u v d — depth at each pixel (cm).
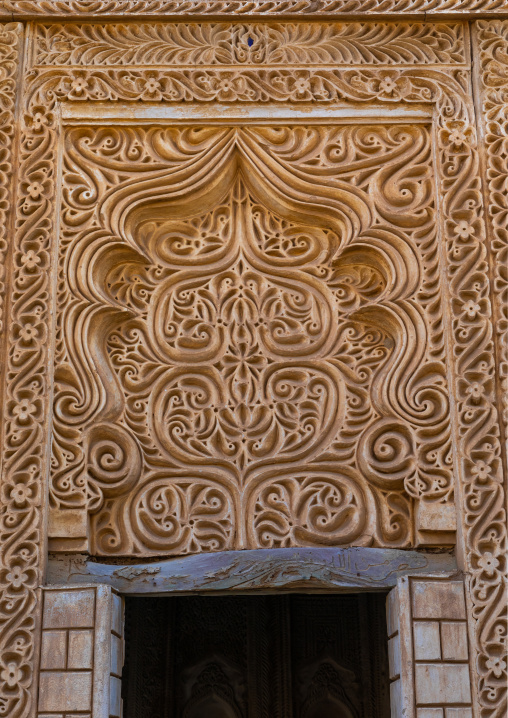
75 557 366
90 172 412
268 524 374
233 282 407
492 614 354
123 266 407
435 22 435
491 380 381
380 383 388
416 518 371
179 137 418
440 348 388
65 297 393
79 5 429
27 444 370
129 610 520
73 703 341
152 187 409
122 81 421
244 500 377
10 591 354
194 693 510
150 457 381
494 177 408
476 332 388
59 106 418
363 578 364
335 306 403
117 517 374
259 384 393
